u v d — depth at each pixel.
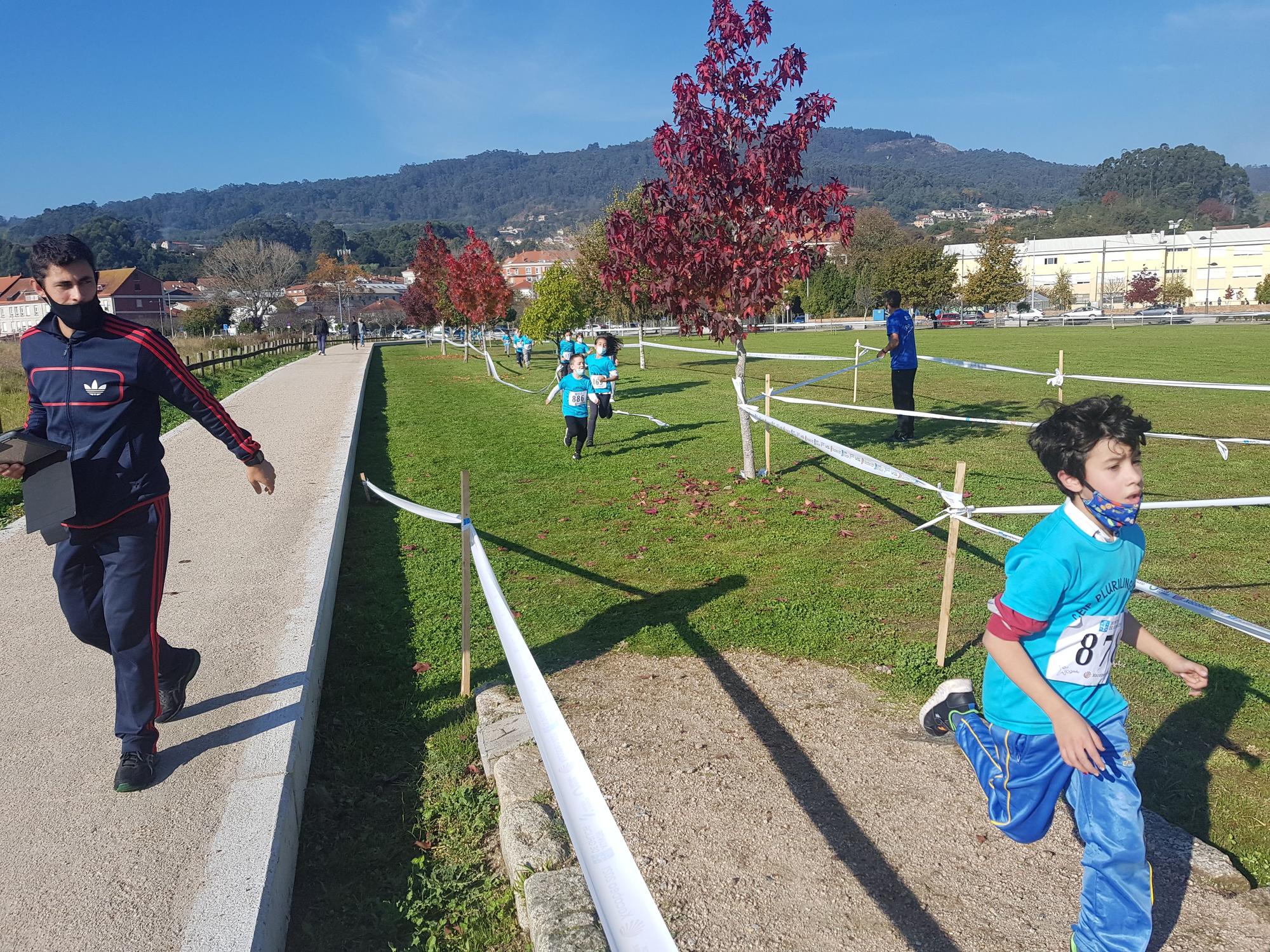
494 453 12.66
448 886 3.40
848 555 7.12
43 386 3.46
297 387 22.72
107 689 4.55
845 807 3.68
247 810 3.40
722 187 9.29
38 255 3.36
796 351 36.00
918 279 73.25
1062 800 3.76
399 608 6.40
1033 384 19.78
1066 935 2.93
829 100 9.08
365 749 4.48
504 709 4.55
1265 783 3.79
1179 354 26.02
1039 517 8.08
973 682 4.74
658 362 30.47
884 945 2.91
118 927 2.79
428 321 49.50
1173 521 7.87
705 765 4.02
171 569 6.64
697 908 3.10
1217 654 5.05
